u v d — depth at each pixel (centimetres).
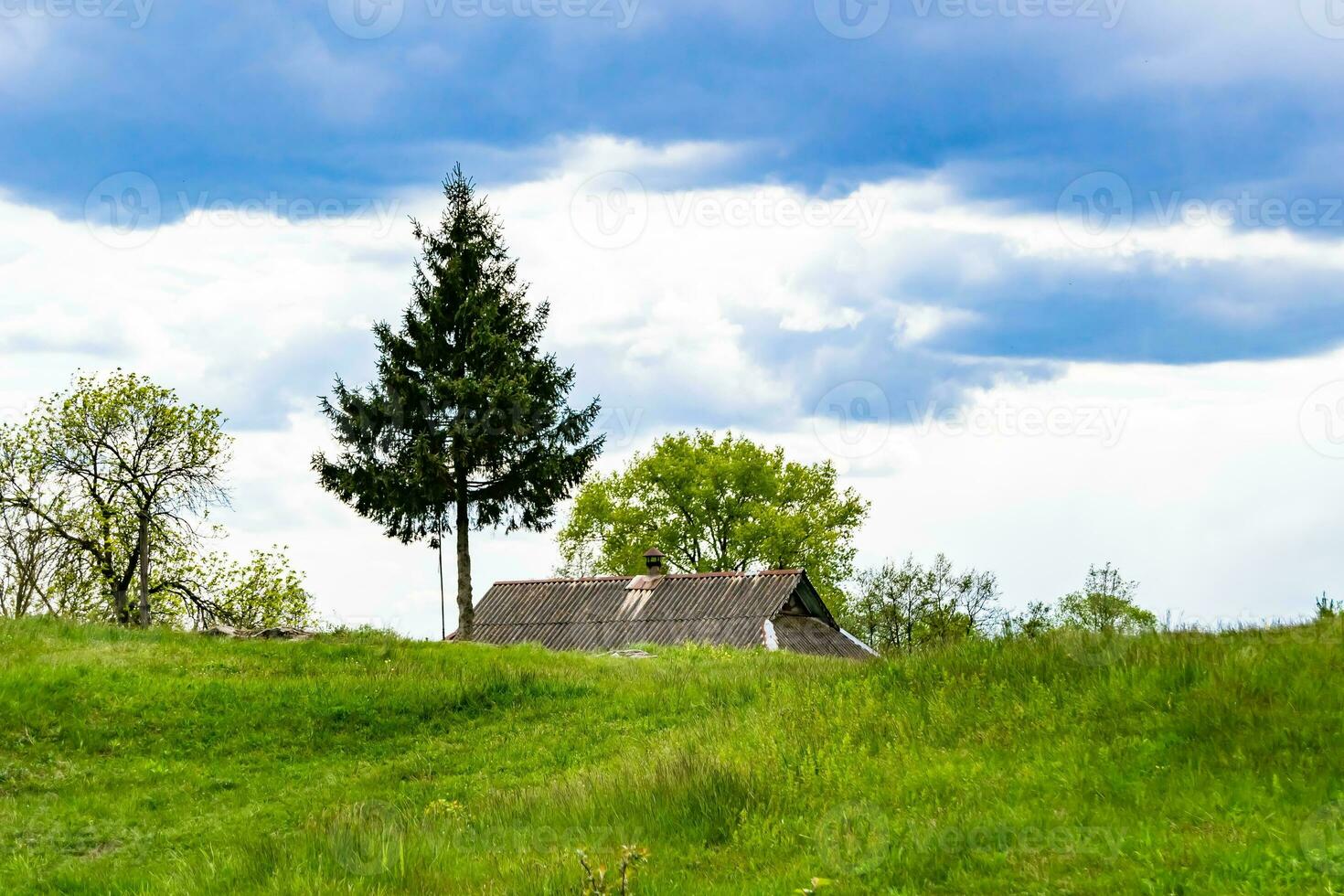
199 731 1778
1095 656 1310
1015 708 1219
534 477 3800
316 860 984
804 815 1030
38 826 1317
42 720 1703
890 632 5428
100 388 3856
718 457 6338
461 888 880
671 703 1966
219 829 1331
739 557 6203
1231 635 1305
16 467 3744
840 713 1324
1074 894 747
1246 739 998
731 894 829
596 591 4741
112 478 3869
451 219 4119
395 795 1491
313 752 1752
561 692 2102
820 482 6562
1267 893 700
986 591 5341
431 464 3672
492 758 1692
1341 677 1079
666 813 1088
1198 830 835
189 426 3928
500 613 4728
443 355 3912
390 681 2080
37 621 2377
